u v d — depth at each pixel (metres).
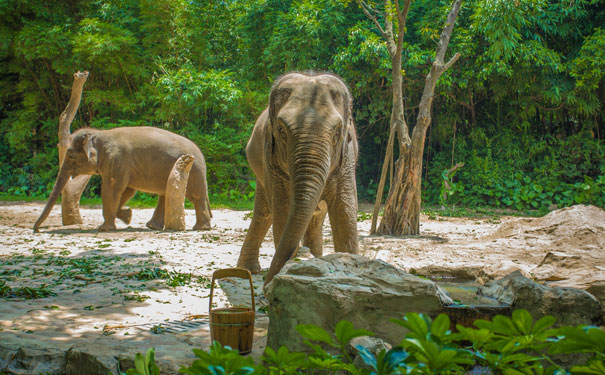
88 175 13.53
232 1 25.83
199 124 24.03
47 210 11.85
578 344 1.52
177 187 12.19
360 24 20.84
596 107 20.53
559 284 5.12
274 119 5.24
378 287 3.36
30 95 24.98
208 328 4.36
